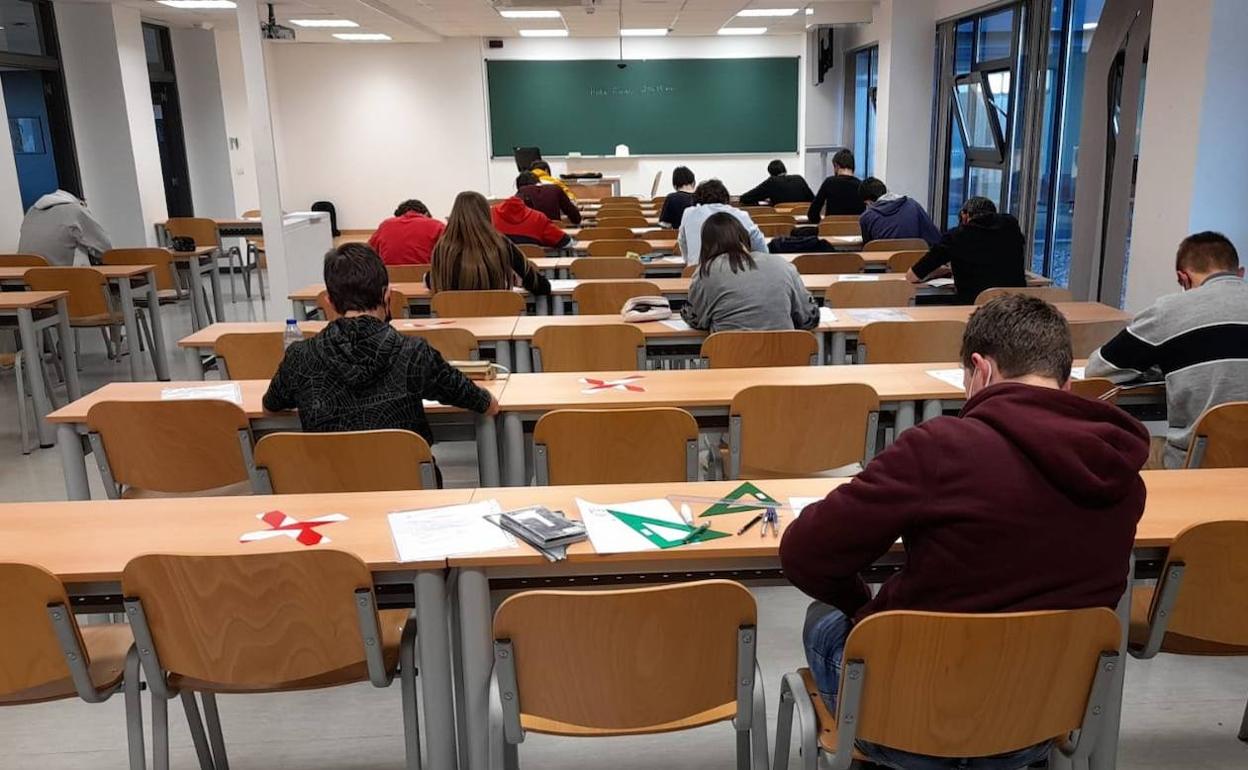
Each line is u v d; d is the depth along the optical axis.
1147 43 5.64
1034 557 1.37
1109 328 3.87
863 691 1.44
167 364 6.58
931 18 9.85
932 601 1.43
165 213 10.07
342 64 14.07
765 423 2.82
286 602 1.70
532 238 6.60
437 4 9.82
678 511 1.99
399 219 5.98
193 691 1.90
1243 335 2.67
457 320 4.27
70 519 2.00
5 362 4.84
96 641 2.05
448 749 1.94
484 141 14.33
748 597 1.52
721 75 13.85
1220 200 4.85
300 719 2.48
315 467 2.40
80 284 5.63
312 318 5.22
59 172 9.22
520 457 2.92
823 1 9.98
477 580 1.83
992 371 1.52
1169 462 2.75
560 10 10.34
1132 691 2.53
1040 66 7.57
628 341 3.84
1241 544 1.70
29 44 8.79
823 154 13.85
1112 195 5.97
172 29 11.20
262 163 7.03
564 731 1.63
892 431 3.57
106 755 2.36
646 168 14.27
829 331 4.00
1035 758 1.55
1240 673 2.61
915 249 6.29
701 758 2.27
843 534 1.44
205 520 1.99
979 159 9.10
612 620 1.50
